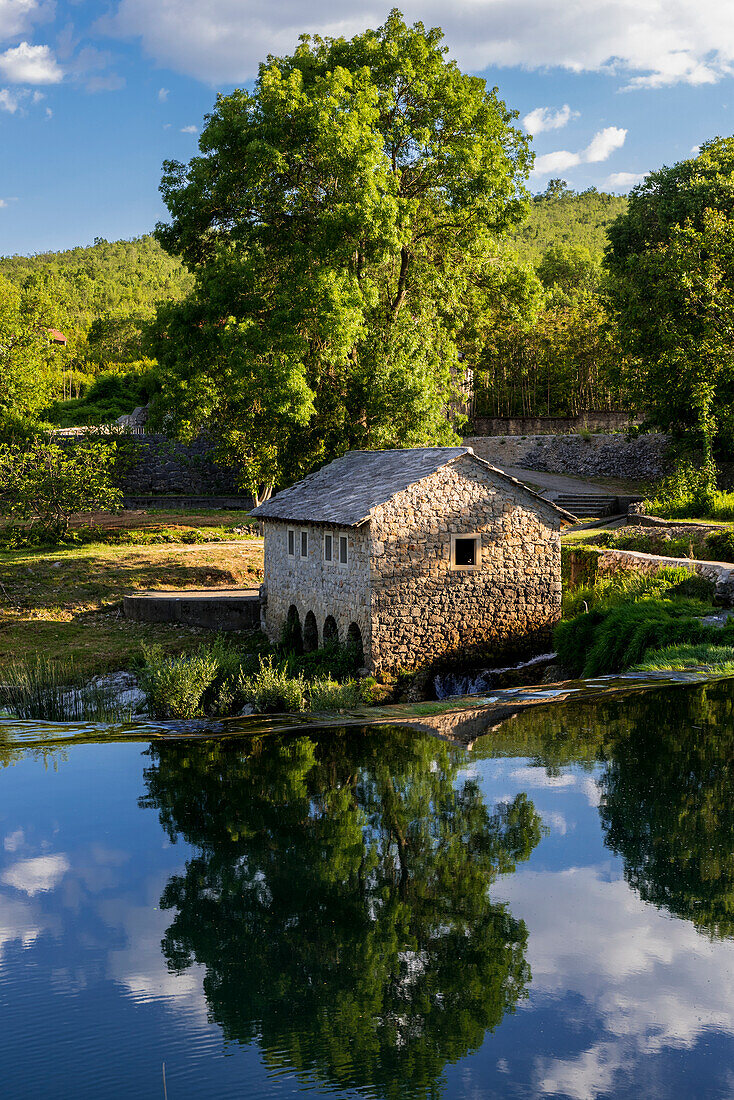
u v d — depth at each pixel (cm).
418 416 3216
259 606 2808
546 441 4847
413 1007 655
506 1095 558
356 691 1988
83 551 3488
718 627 1878
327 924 784
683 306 3456
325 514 2261
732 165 4000
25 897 853
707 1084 566
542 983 682
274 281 3300
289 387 2878
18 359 4897
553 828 973
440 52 3328
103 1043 621
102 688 2164
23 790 1188
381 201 2959
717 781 1107
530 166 3469
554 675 2117
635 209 4300
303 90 3142
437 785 1141
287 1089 573
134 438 4869
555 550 2253
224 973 714
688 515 3023
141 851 960
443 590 2141
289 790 1156
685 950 727
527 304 3700
